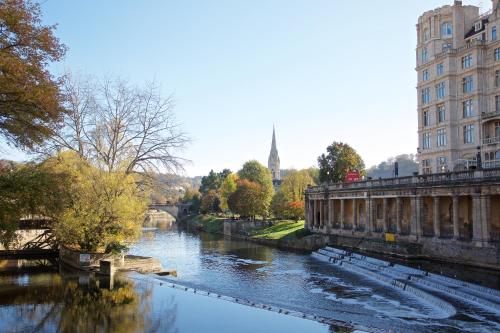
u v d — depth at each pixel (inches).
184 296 1315.2
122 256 1931.6
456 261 1905.8
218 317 1074.7
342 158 4030.5
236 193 5059.1
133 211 1899.6
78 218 1817.2
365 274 1984.5
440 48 3056.1
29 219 2111.2
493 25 2679.6
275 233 3794.3
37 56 1005.8
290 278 1927.9
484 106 2709.2
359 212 3061.0
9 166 1258.6
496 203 1929.1
